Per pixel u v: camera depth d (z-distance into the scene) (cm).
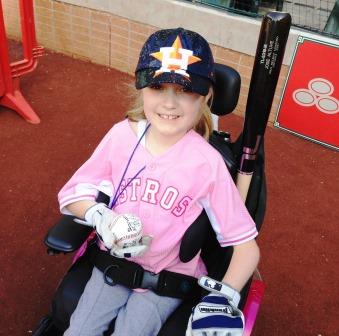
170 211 142
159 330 140
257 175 149
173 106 131
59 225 150
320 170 327
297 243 260
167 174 143
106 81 423
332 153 348
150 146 146
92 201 150
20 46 482
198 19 359
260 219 153
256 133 140
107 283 146
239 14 348
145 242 136
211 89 143
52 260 234
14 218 258
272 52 129
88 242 160
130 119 153
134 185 146
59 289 152
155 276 144
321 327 214
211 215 144
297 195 299
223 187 140
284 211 284
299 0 358
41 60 450
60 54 467
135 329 138
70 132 343
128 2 389
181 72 127
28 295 214
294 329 212
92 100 389
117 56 432
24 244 242
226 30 349
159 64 128
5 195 274
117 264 146
